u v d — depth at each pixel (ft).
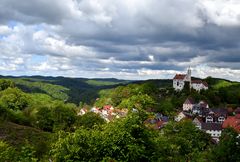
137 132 76.69
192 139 236.02
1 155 88.94
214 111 550.36
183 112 515.09
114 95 587.27
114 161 70.28
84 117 411.54
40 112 435.94
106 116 442.50
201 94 644.69
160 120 411.54
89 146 74.49
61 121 422.00
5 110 415.44
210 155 208.64
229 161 203.51
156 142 78.74
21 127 367.25
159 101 558.15
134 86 611.47
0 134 323.37
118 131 74.64
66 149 75.36
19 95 562.66
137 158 74.38
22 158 81.66
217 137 422.00
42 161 94.53
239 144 212.23
